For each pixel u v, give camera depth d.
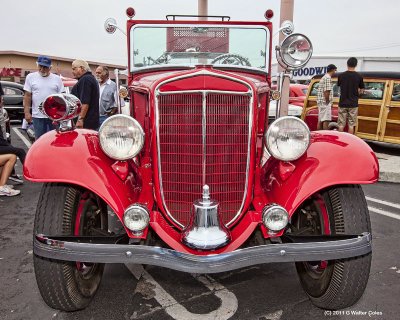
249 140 2.49
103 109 6.38
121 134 2.36
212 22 3.49
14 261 3.40
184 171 2.51
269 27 3.50
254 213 2.50
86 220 2.66
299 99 12.47
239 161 2.53
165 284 3.00
